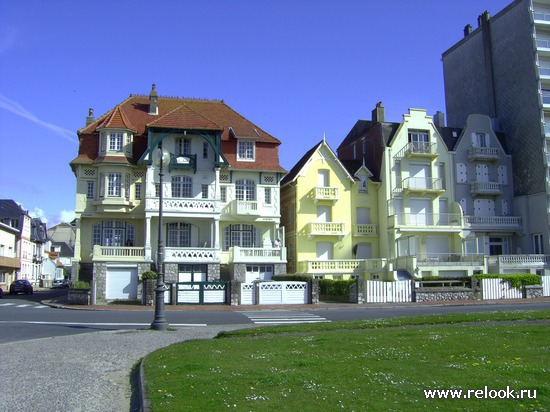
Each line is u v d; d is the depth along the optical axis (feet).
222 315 80.79
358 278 105.29
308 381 28.35
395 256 144.66
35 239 259.60
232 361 34.88
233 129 142.51
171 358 37.24
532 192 154.61
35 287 256.73
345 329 54.44
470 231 152.15
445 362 32.94
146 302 102.32
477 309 87.30
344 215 148.36
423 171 154.71
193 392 26.86
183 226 134.00
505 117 166.81
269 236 139.85
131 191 131.44
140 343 49.88
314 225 143.33
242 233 138.51
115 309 93.86
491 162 161.38
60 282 258.78
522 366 31.01
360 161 162.71
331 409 23.44
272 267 132.05
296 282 104.63
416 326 54.95
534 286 117.08
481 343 39.63
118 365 39.06
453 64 195.11
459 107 190.29
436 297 109.81
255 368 32.19
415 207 152.25
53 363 39.63
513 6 165.07
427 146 154.30
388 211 149.07
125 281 122.01
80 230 130.11
